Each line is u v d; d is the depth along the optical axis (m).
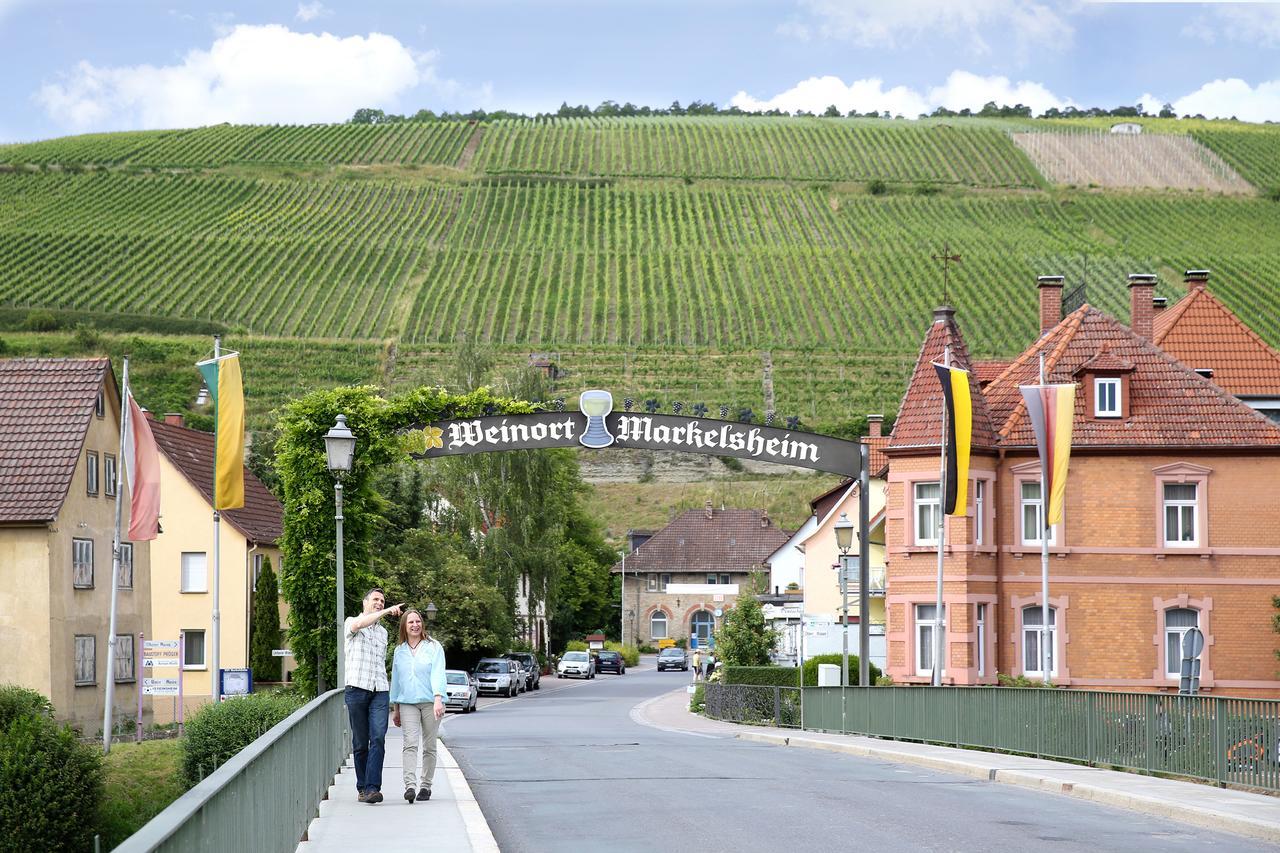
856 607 51.66
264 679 52.25
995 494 37.94
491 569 63.81
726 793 16.70
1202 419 37.97
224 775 6.78
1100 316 40.41
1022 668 37.62
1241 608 37.19
